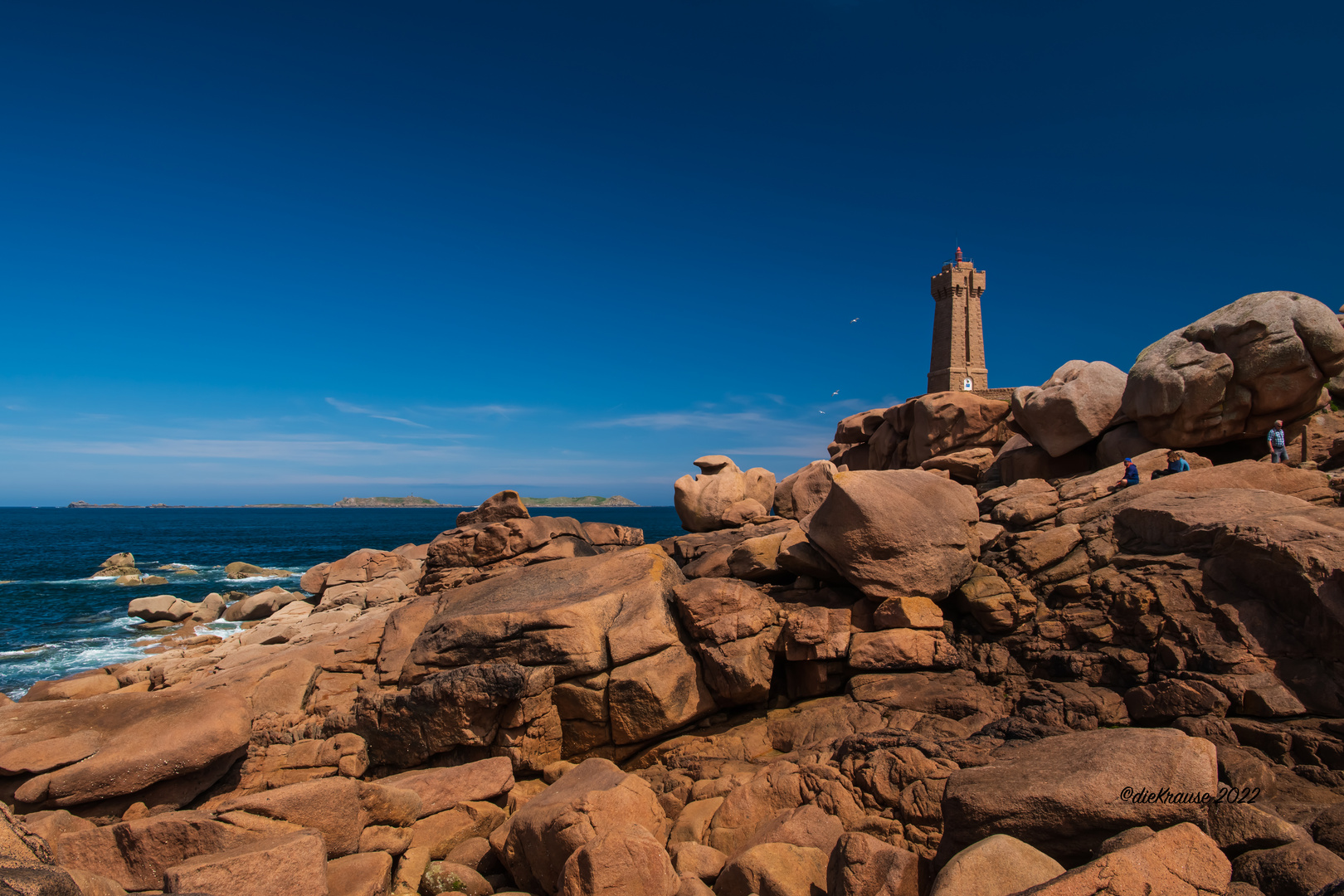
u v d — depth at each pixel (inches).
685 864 357.7
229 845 338.3
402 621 661.9
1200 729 395.9
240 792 513.3
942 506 598.2
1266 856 261.7
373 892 340.5
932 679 514.6
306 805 362.6
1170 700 418.0
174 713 500.7
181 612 1466.5
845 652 543.8
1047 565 562.6
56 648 1237.7
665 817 428.1
